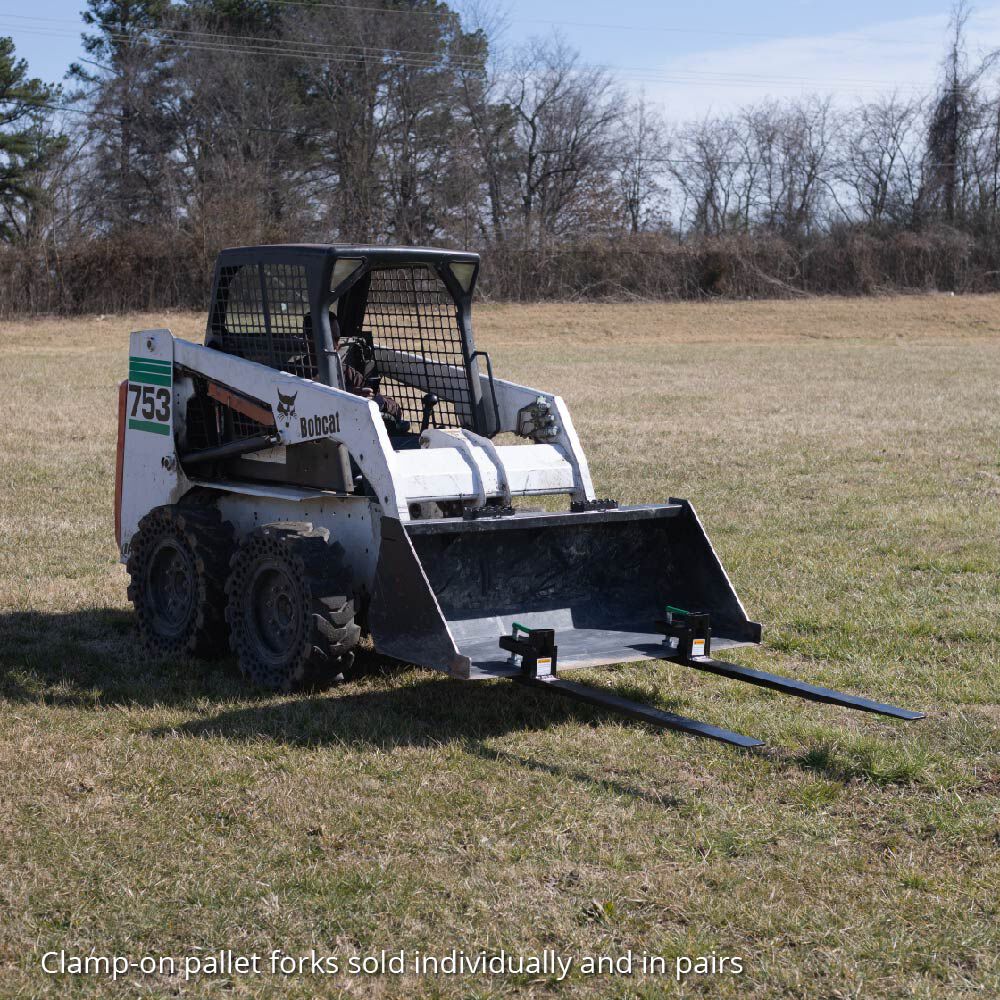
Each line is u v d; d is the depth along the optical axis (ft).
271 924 12.85
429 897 13.46
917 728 19.02
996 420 60.59
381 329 24.16
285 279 21.35
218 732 18.40
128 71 173.06
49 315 140.05
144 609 23.30
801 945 12.57
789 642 23.61
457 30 181.47
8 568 29.55
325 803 15.79
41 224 158.61
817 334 137.49
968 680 21.26
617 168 185.98
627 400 70.28
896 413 63.72
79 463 45.60
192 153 176.55
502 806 15.81
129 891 13.44
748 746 15.33
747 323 144.05
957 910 13.25
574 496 21.26
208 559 21.66
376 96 178.09
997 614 25.35
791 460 47.42
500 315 145.59
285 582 20.22
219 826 15.17
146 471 24.16
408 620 18.08
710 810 15.78
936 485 41.88
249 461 22.56
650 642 20.02
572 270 161.89
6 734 18.34
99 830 15.02
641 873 14.03
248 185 162.91
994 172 185.68
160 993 11.69
